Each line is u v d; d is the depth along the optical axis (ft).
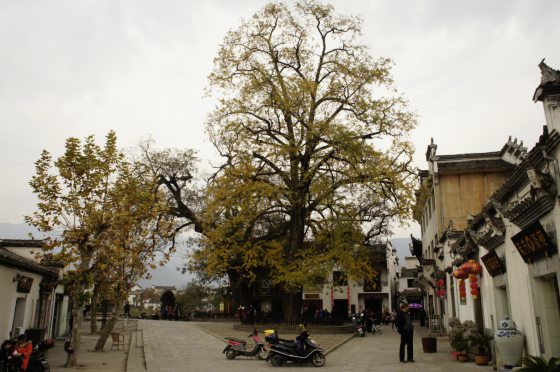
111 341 77.61
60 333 85.05
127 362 50.65
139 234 58.95
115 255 51.88
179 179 128.26
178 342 74.54
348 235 93.40
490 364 43.65
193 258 98.84
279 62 97.14
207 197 95.71
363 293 180.86
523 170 30.60
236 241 93.71
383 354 56.85
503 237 39.11
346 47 96.43
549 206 27.02
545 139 25.95
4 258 46.65
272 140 93.86
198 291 213.66
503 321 35.50
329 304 181.37
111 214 49.93
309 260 85.46
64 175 48.52
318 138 87.92
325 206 95.76
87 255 50.11
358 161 84.58
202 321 153.99
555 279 31.48
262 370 44.16
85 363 50.88
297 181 91.40
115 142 54.19
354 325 104.42
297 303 95.35
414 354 55.01
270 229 127.24
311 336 84.74
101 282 60.18
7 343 38.75
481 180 91.50
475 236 49.32
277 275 90.89
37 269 59.00
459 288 60.85
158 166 125.59
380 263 182.60
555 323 30.78
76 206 48.49
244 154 91.66
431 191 99.55
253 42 96.89
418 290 189.98
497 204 38.14
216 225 97.25
